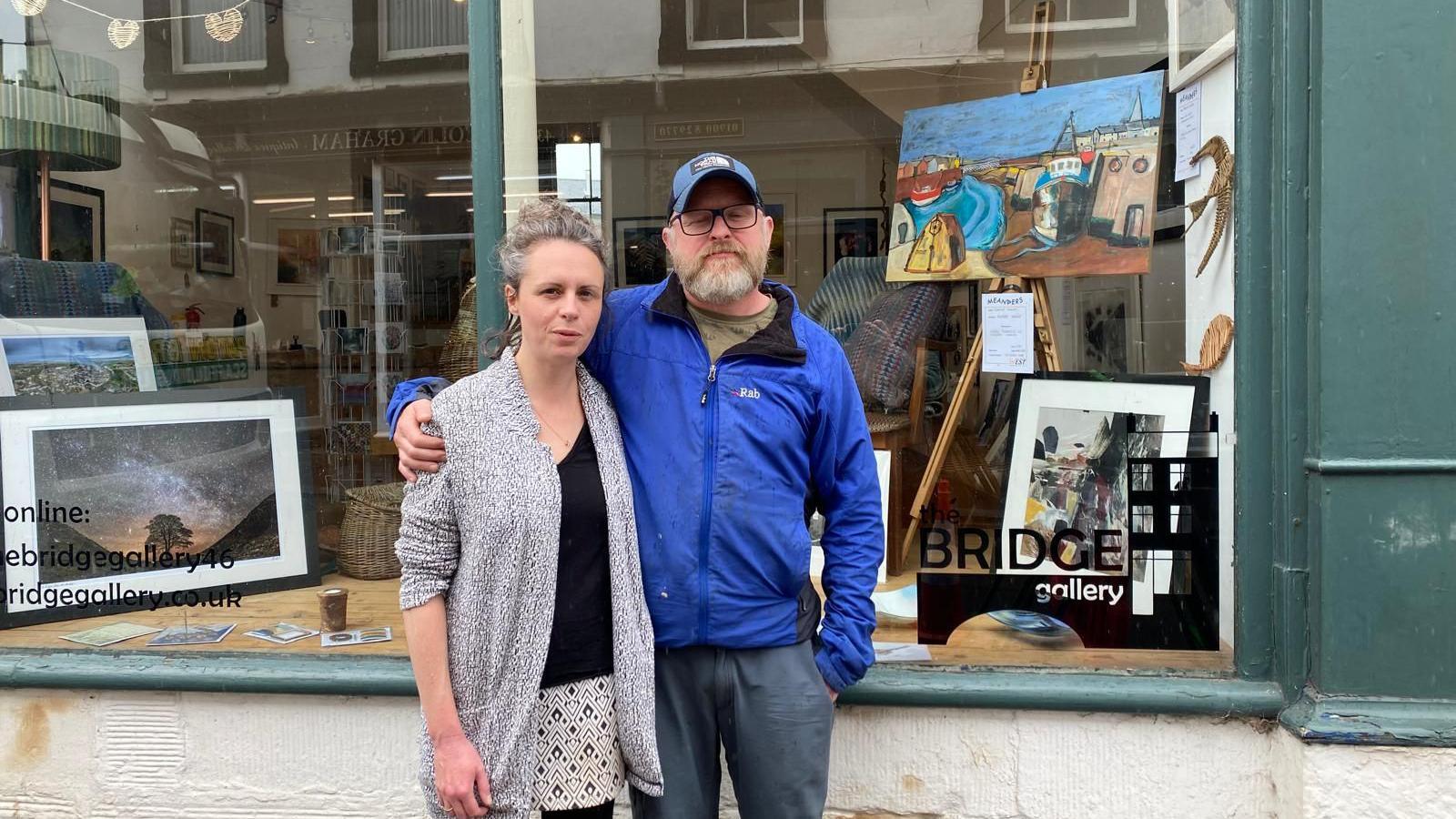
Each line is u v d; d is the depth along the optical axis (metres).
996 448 2.49
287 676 2.31
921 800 2.23
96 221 3.43
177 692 2.36
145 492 2.67
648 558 1.68
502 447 1.51
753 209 1.71
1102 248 2.56
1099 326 2.55
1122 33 2.69
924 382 2.64
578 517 1.57
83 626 2.58
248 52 3.64
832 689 1.75
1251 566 2.12
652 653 1.64
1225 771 2.14
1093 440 2.37
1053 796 2.20
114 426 2.67
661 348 1.73
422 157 3.26
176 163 3.76
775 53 3.37
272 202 3.63
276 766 2.36
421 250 3.19
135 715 2.39
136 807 2.40
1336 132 1.96
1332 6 1.95
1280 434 2.07
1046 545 2.34
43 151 3.28
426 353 3.07
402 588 1.52
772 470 1.69
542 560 1.51
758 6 3.36
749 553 1.67
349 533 2.75
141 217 3.60
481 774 1.49
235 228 3.68
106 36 3.46
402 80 3.30
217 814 2.38
